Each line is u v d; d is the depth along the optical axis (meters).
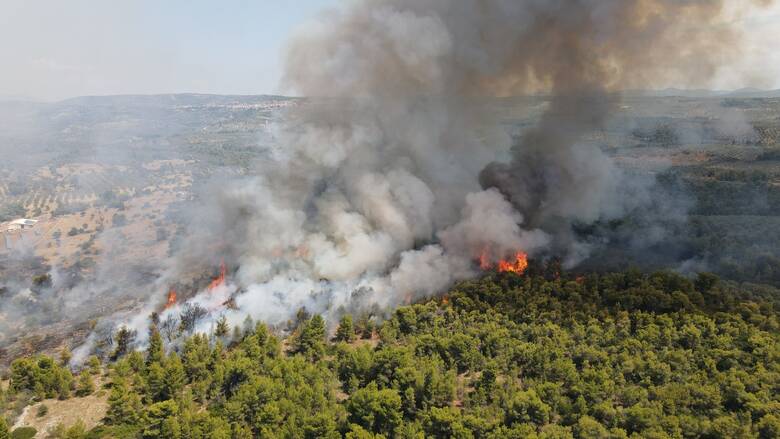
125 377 57.16
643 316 63.81
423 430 47.09
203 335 61.97
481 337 61.09
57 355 66.50
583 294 70.00
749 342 57.41
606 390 50.28
